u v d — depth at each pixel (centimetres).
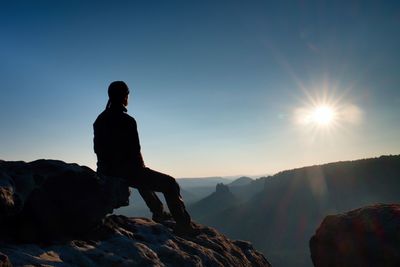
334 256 610
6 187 412
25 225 439
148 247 562
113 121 655
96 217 520
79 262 436
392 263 519
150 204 748
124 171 646
